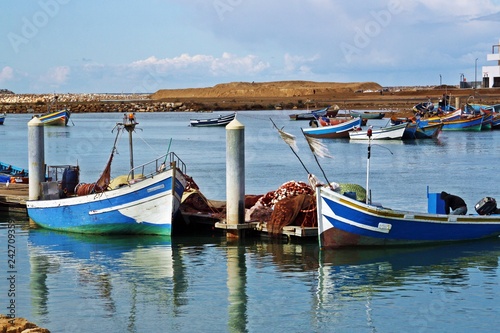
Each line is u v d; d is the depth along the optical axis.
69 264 24.91
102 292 21.70
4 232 29.94
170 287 22.16
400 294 21.45
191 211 30.38
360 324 19.08
